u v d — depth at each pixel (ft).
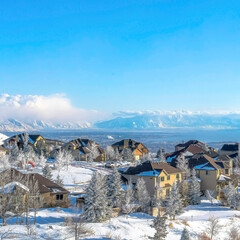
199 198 205.46
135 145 462.19
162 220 116.88
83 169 295.69
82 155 388.16
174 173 213.25
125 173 212.43
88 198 136.15
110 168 321.11
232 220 163.63
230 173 249.14
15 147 350.43
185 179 228.22
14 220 125.90
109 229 126.00
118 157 404.36
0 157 298.76
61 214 141.90
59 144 488.02
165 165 220.84
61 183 203.21
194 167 238.07
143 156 395.96
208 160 239.91
